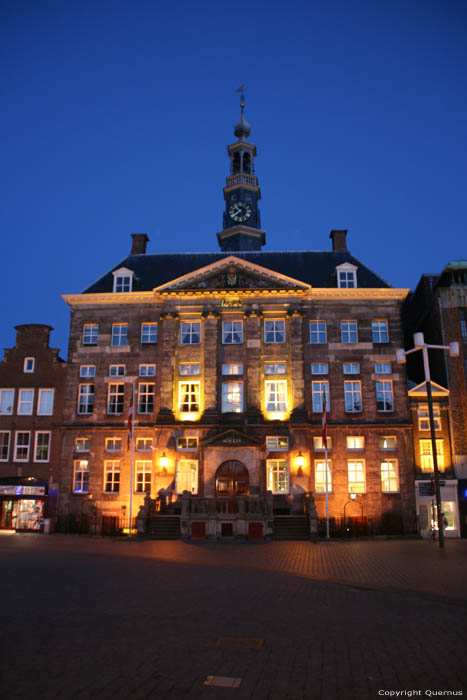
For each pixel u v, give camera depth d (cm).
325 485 3356
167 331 3884
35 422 3894
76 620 998
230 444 3572
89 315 4025
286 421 3681
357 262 4253
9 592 1299
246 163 5831
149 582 1484
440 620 1024
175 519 3309
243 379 3800
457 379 3756
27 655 779
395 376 3812
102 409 3834
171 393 3775
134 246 4578
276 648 821
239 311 3906
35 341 4031
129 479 3700
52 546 2602
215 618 1023
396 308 3931
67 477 3728
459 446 3650
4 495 3716
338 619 1026
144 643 843
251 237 5541
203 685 664
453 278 3925
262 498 3419
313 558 2177
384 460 3675
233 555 2291
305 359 3859
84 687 653
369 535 3409
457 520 3550
